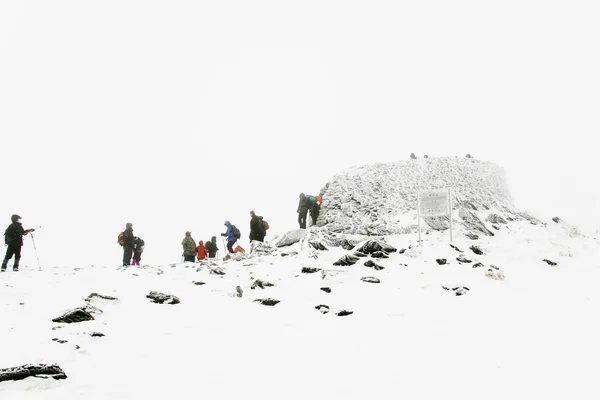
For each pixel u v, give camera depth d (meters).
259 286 11.30
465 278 11.42
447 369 6.02
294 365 6.29
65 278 13.09
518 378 5.65
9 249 15.70
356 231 20.50
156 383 5.51
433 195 16.12
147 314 8.69
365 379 5.79
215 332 7.75
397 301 9.66
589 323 7.66
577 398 5.06
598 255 14.20
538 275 11.67
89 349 6.47
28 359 5.77
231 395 5.28
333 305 9.30
